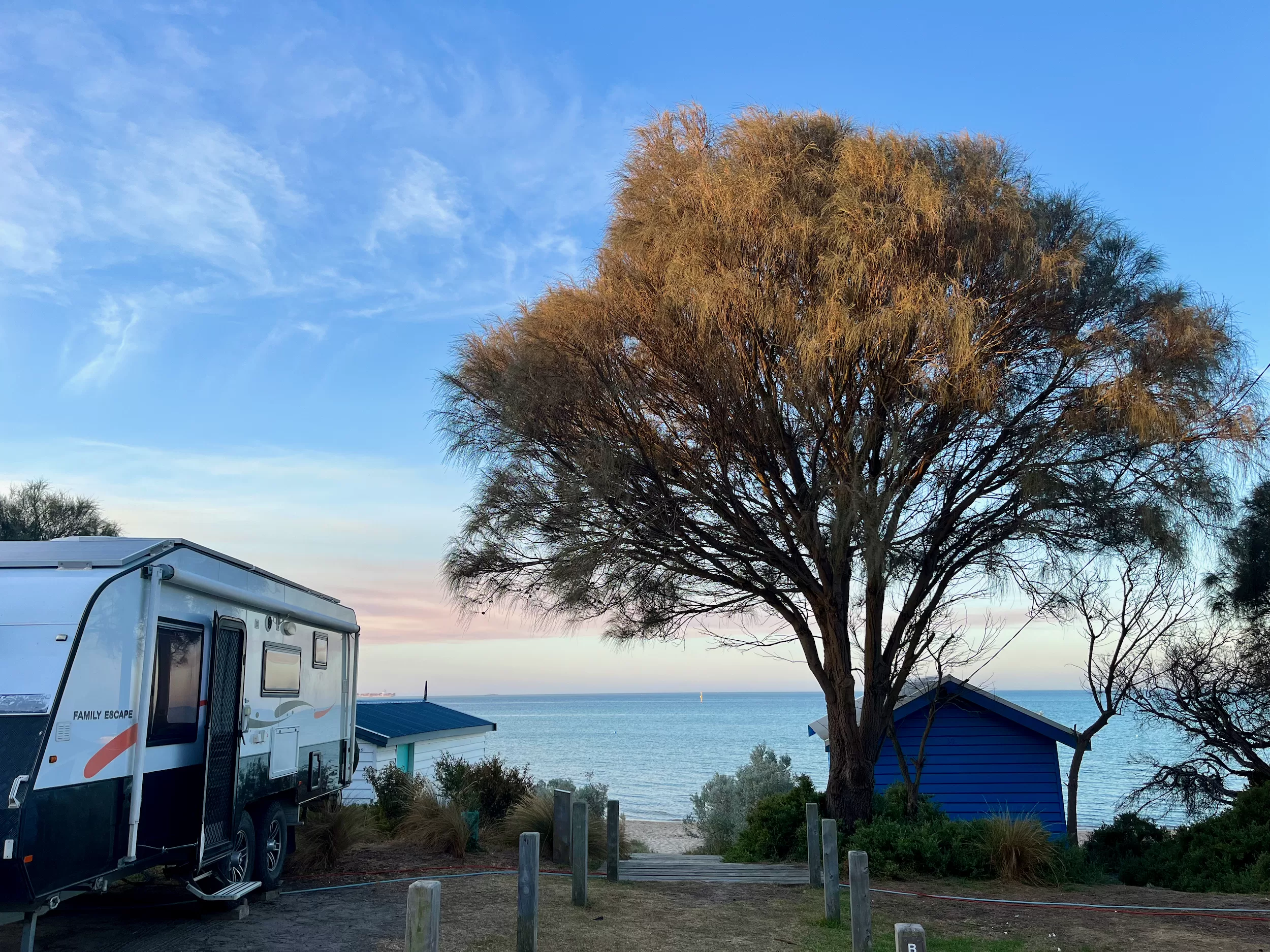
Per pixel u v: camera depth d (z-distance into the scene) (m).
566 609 11.91
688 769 57.41
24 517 18.62
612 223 12.04
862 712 12.77
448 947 7.08
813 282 10.44
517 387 10.71
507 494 11.34
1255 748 14.56
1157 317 10.51
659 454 11.02
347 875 9.98
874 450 10.60
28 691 5.95
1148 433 9.81
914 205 10.05
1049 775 17.64
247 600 8.43
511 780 14.20
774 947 7.69
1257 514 13.73
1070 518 11.02
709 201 10.70
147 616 6.81
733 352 10.49
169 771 7.20
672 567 11.84
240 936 7.16
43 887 5.72
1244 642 14.38
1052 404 10.86
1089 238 10.98
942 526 11.30
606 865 11.40
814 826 10.59
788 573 11.71
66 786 5.94
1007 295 10.53
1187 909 9.61
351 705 11.75
